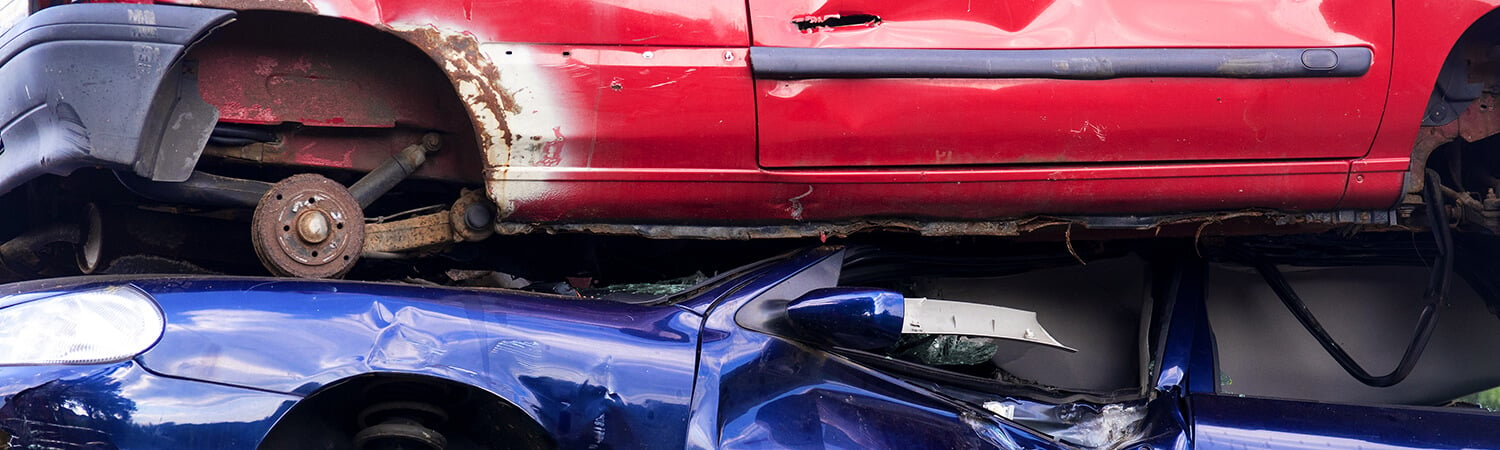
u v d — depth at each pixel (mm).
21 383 2350
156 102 2934
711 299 3088
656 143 3240
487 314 2730
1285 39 3475
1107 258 4102
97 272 3574
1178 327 3840
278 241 2998
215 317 2516
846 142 3314
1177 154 3514
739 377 2930
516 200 3217
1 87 2996
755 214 3402
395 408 2668
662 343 2867
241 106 3154
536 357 2697
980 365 3857
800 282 3271
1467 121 3879
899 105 3301
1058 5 3395
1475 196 4133
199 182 3117
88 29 2842
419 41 3049
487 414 2789
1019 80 3334
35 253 3754
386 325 2619
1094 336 4059
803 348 3129
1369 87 3557
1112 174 3502
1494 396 5379
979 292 3977
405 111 3320
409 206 3793
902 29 3301
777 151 3297
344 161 3350
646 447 2738
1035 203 3518
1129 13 3422
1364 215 3791
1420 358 4598
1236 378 4293
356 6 3004
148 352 2428
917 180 3408
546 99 3146
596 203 3281
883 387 3244
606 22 3158
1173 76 3412
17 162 2965
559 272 3854
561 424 2674
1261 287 4391
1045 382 3977
